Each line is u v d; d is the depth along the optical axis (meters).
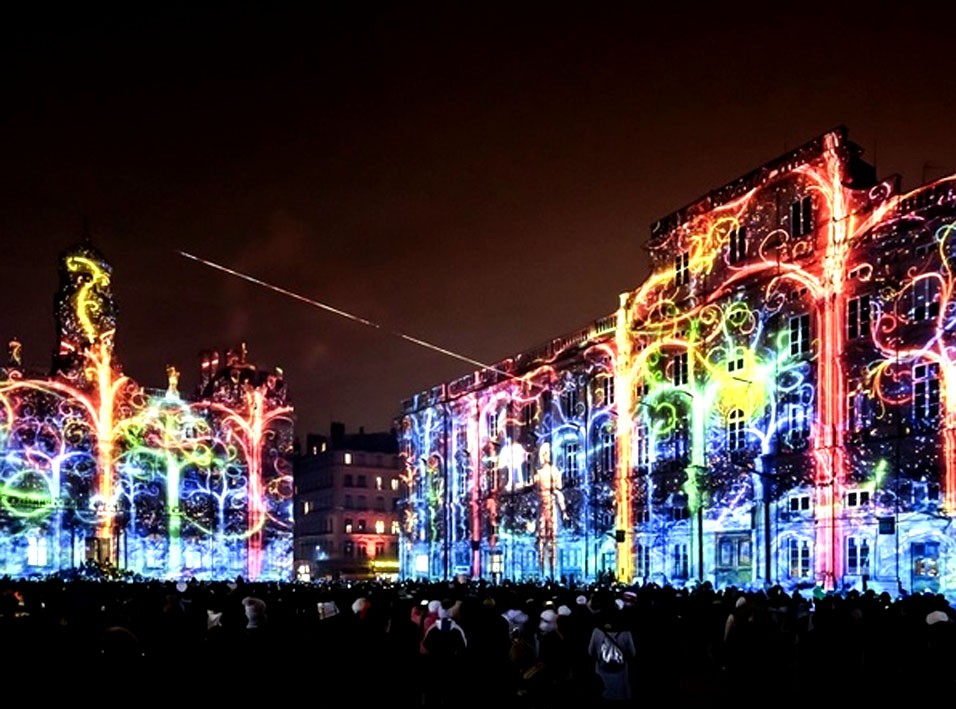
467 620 15.07
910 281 38.38
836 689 16.50
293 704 14.70
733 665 16.00
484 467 68.12
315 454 117.19
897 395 38.31
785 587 41.47
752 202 46.59
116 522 69.56
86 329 70.94
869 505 38.84
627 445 54.00
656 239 52.72
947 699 12.38
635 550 52.53
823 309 41.78
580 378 59.09
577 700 10.64
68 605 21.61
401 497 78.06
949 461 35.97
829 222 42.06
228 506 75.62
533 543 62.06
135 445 71.94
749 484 44.81
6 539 64.94
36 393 67.88
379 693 15.25
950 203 37.09
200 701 13.38
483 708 13.03
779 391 43.81
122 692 10.97
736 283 46.91
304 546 116.75
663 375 51.69
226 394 77.62
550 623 13.76
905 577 36.91
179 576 72.00
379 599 20.45
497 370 67.62
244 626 15.40
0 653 11.95
